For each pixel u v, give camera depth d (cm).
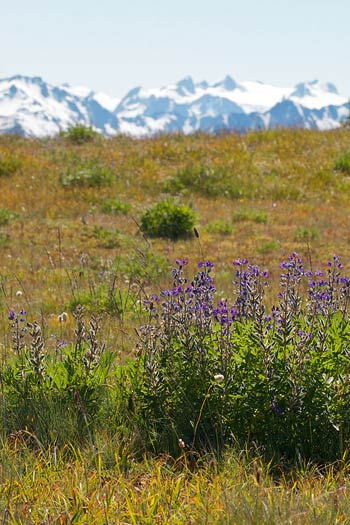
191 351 622
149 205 2103
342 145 2794
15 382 648
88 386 633
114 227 1834
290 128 3125
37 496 489
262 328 608
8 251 1617
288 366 588
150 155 2669
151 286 1257
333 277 754
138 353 673
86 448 580
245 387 601
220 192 2261
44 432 593
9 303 1170
